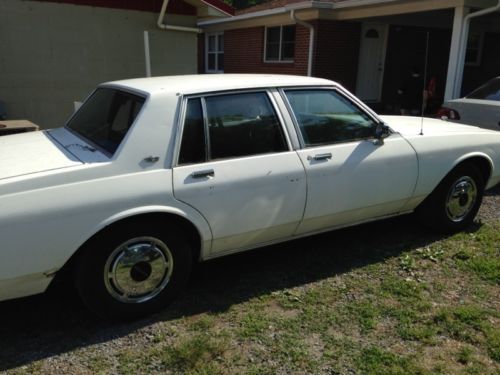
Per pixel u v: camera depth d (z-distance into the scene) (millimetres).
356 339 3109
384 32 15367
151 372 2785
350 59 15016
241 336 3127
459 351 2994
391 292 3705
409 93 14812
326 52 14578
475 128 5031
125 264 3162
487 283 3855
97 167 2998
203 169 3318
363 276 3961
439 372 2797
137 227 3146
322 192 3838
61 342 3070
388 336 3146
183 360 2875
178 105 3312
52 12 7812
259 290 3732
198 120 3373
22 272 2844
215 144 3422
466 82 17172
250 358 2910
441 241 4664
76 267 3082
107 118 3611
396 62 15836
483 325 3248
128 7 8383
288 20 15938
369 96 15742
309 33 14906
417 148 4332
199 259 3586
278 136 3697
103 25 8258
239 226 3529
